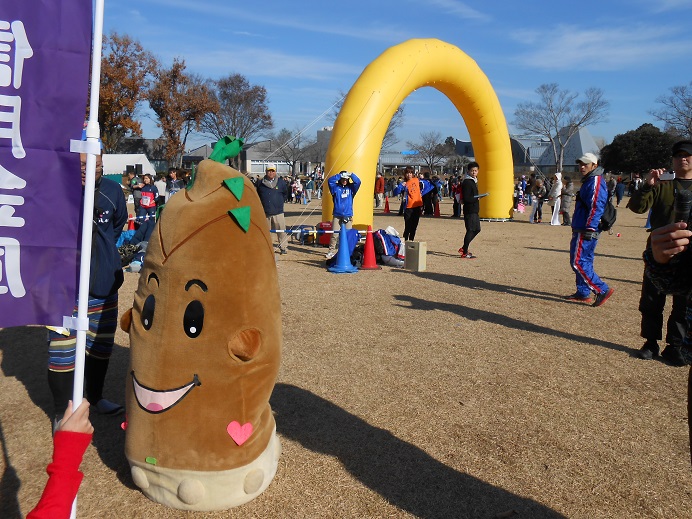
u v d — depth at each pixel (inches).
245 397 109.5
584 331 251.3
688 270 80.3
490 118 813.2
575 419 161.2
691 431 82.0
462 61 727.7
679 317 204.2
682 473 133.5
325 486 124.3
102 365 154.3
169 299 105.7
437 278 376.2
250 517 112.3
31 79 85.2
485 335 241.6
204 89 2278.5
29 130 86.2
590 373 198.2
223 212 107.4
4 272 88.4
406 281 362.9
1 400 170.2
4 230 87.6
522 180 1246.3
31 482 124.4
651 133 2317.9
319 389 179.2
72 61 86.5
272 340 112.0
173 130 2226.9
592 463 137.3
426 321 262.1
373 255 410.0
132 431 112.3
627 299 321.7
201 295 104.7
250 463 112.8
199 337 105.3
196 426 107.7
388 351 217.6
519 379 191.0
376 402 170.1
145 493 116.0
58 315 90.5
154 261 108.7
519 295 326.3
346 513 115.0
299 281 357.7
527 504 120.0
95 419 157.8
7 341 229.1
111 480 125.3
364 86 588.7
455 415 162.1
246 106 2415.1
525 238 639.1
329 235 534.6
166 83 2191.2
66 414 82.7
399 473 130.6
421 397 174.4
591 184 290.7
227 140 120.7
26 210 88.0
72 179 89.1
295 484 124.8
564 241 611.5
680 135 2203.5
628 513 117.6
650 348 215.3
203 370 105.8
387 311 280.1
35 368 198.8
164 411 107.4
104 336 150.9
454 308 289.4
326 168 578.9
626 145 2349.9
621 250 556.1
